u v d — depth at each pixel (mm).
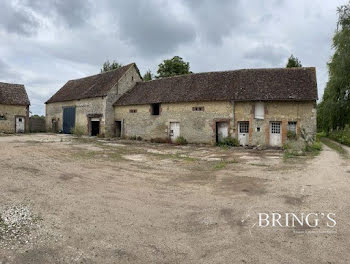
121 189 7383
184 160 12820
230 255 3945
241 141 20031
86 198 6531
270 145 19125
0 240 4297
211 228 4895
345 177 8914
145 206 6043
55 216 5363
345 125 24875
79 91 30375
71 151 14922
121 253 4000
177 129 22391
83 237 4500
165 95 23297
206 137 20922
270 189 7426
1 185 7367
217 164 11664
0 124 29859
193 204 6203
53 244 4238
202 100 20719
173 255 3953
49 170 9586
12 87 32344
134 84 28688
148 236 4566
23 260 3758
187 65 37438
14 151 14070
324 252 4016
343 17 23031
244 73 21844
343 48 22891
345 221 5156
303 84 18969
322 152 16172
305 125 18359
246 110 19672
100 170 9906
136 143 21391
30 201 6164
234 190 7367
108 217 5375
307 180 8500
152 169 10398
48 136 25859
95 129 27938
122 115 25969
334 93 24109
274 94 18734
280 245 4238
